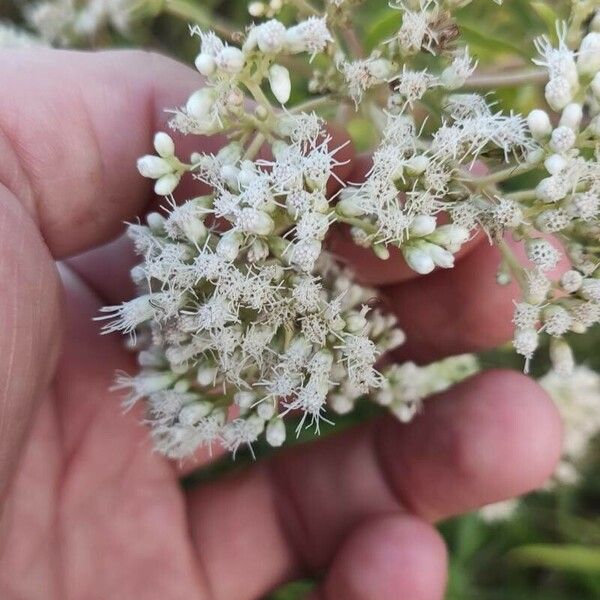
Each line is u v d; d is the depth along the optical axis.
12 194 0.05
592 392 0.08
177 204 0.06
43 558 0.06
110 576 0.06
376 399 0.06
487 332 0.06
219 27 0.06
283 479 0.07
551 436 0.06
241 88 0.05
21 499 0.06
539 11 0.05
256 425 0.05
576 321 0.05
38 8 0.08
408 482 0.06
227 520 0.07
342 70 0.05
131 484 0.06
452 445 0.06
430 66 0.06
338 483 0.07
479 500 0.06
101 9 0.07
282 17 0.07
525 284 0.05
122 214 0.06
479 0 0.06
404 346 0.07
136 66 0.05
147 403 0.06
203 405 0.05
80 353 0.06
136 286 0.06
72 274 0.06
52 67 0.05
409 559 0.06
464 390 0.06
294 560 0.07
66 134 0.05
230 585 0.07
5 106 0.05
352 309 0.05
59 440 0.06
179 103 0.05
